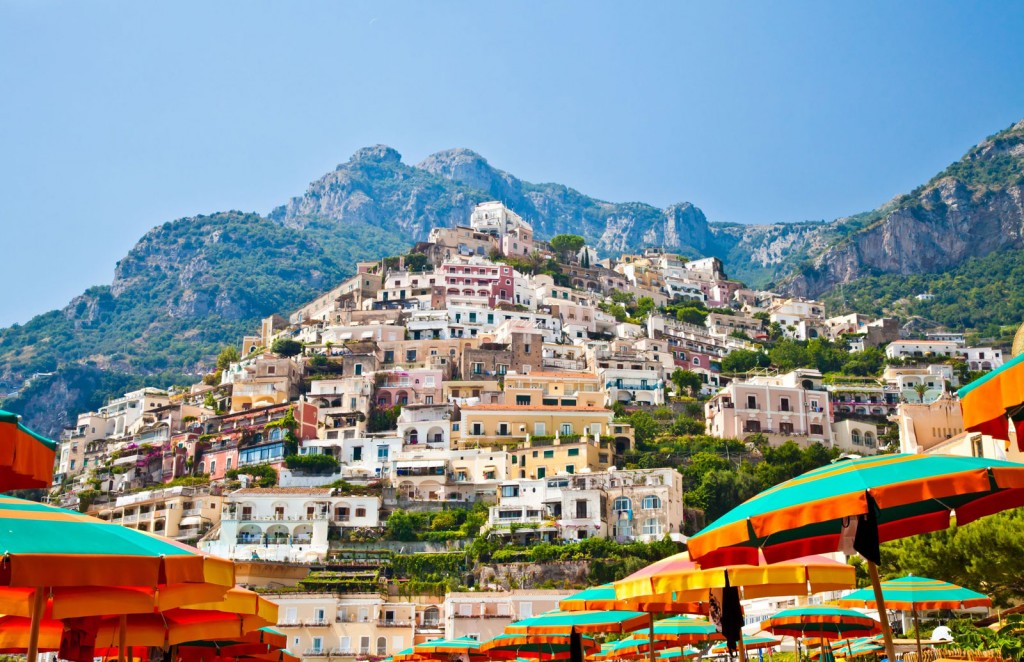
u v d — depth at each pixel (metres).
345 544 137.75
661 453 162.88
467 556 132.62
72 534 20.66
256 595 27.48
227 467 168.00
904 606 40.81
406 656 56.03
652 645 36.22
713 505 146.00
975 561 54.50
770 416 175.88
